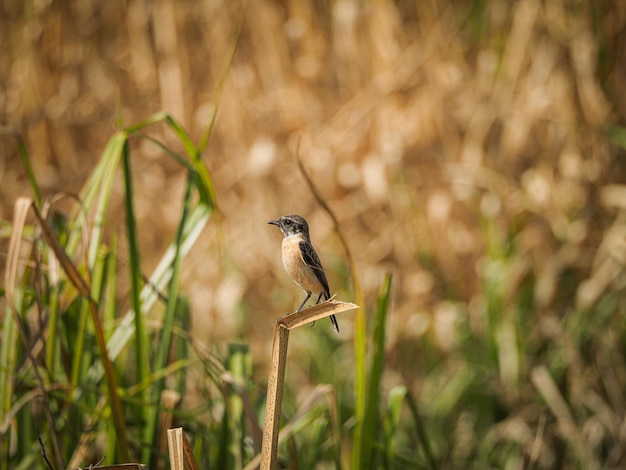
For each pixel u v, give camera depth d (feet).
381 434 38.01
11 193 55.42
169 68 54.75
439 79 52.29
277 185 53.21
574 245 50.08
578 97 52.31
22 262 25.11
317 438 29.55
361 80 53.98
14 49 56.95
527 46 52.80
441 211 50.55
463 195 50.72
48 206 23.41
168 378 32.22
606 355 46.75
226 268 49.75
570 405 45.91
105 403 24.71
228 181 53.36
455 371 47.34
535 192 50.39
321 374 45.32
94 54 57.21
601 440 44.04
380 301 25.99
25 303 27.25
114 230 27.86
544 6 52.65
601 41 52.80
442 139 52.21
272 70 54.19
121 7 56.75
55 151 56.65
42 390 22.07
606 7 52.90
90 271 24.17
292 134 53.72
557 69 52.21
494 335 46.37
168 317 25.04
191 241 25.57
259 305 50.98
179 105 54.39
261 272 51.26
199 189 26.22
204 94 55.16
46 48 56.85
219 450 25.86
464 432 45.78
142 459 25.02
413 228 50.21
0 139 56.03
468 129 51.90
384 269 50.01
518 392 46.03
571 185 51.26
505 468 44.42
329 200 52.42
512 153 51.72
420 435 27.91
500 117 52.24
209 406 29.32
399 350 48.65
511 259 49.08
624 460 42.01
